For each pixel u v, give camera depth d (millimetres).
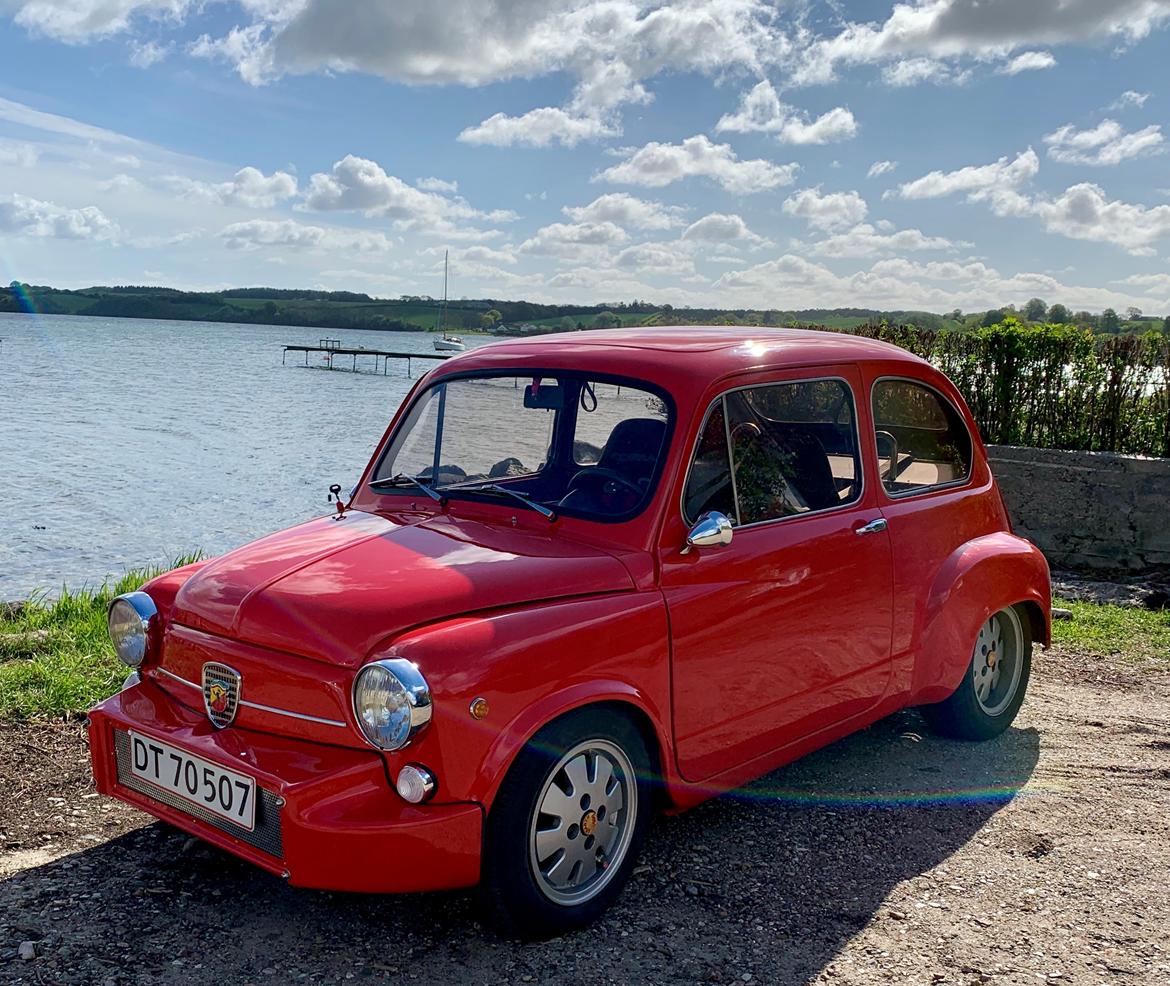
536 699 3158
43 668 5590
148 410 43125
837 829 4273
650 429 3844
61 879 3654
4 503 19484
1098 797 4676
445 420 4461
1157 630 7801
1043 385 11094
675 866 3904
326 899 3574
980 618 5000
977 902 3689
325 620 3164
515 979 3125
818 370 4379
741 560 3859
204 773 3238
